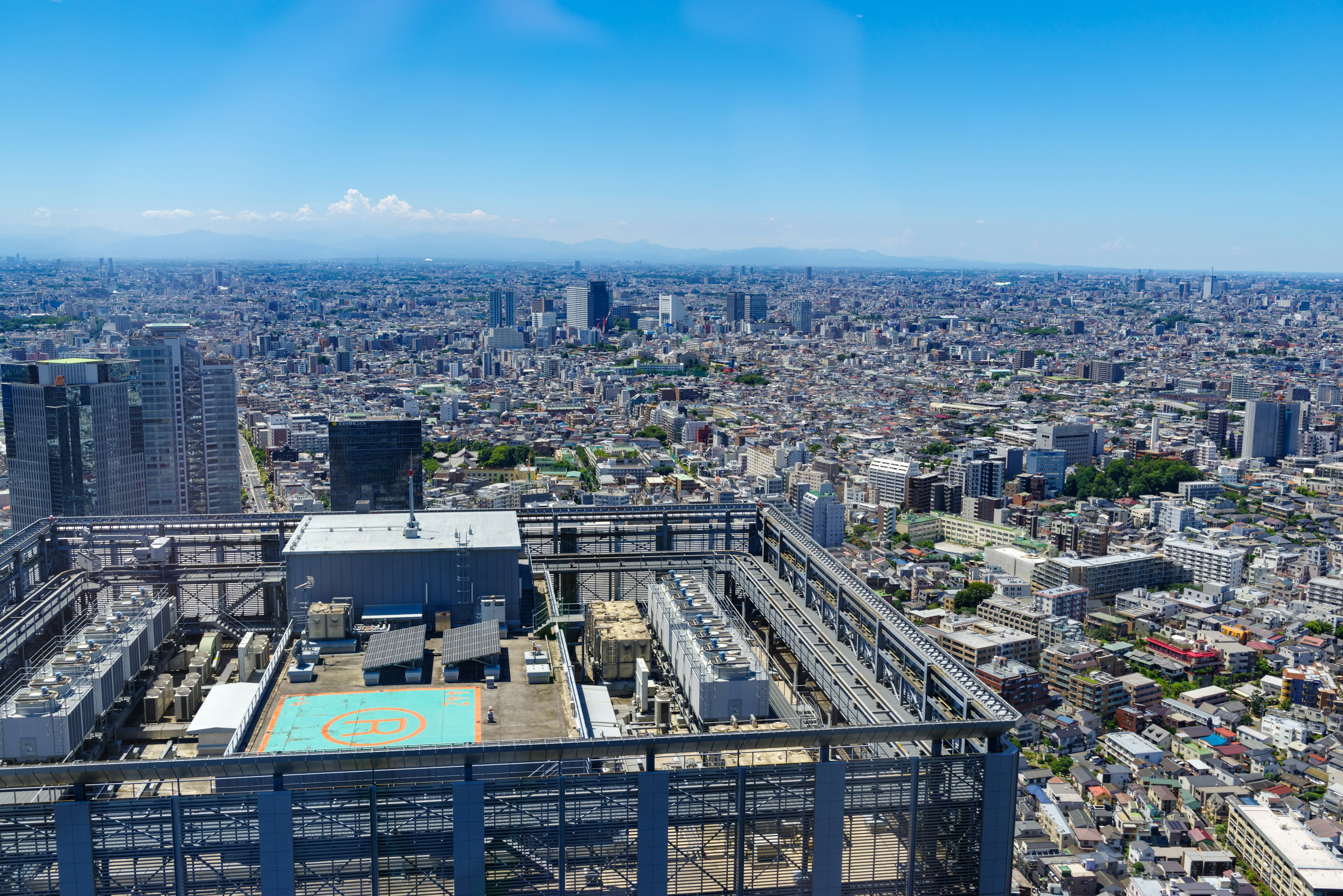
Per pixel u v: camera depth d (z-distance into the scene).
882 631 146.00
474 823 106.69
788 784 111.81
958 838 114.25
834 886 113.19
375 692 138.50
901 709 137.38
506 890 108.88
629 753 107.75
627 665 162.88
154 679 163.50
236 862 105.00
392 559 162.88
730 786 111.00
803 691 174.25
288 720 129.88
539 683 142.25
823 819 112.12
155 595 188.75
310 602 162.25
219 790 105.81
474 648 146.00
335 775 105.62
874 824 113.75
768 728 148.88
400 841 106.88
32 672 161.00
